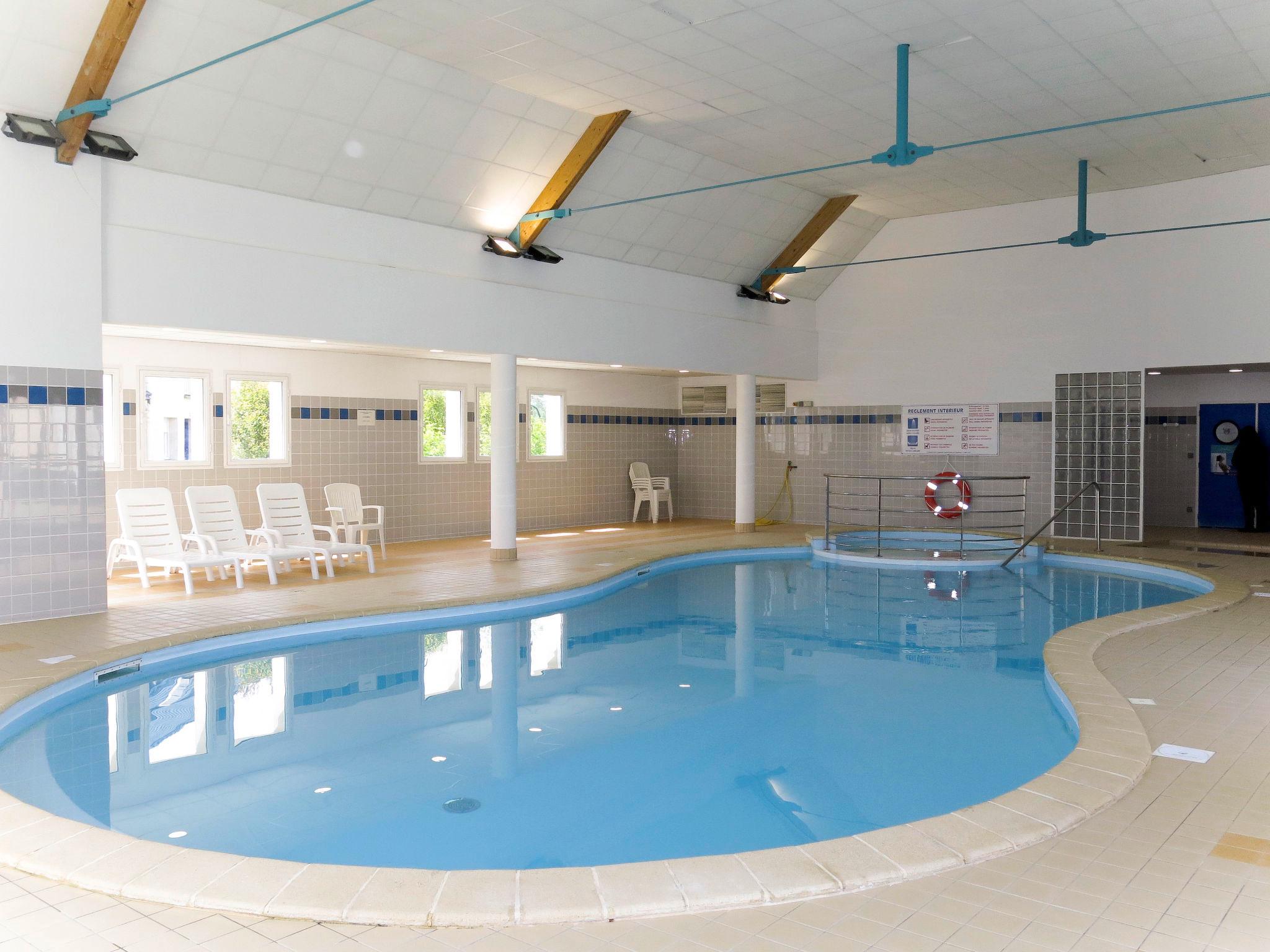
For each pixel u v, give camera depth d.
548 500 15.34
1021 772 4.96
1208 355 12.03
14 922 2.94
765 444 16.28
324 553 10.05
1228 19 7.37
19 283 7.32
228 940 2.83
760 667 7.16
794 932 2.86
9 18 6.63
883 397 14.88
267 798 4.58
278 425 12.04
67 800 4.52
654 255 12.43
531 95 9.16
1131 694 5.61
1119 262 12.69
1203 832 3.60
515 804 4.52
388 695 6.37
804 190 12.57
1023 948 2.75
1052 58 8.13
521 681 6.75
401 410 13.25
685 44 7.91
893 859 3.29
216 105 7.83
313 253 9.05
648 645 7.86
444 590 9.19
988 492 13.94
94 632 7.14
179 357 11.11
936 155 11.03
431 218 9.99
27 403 7.42
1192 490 15.05
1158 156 11.08
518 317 10.96
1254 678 5.96
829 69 8.43
